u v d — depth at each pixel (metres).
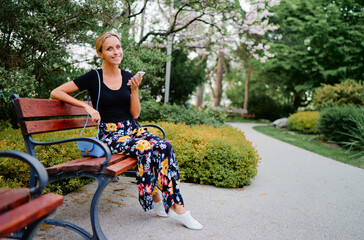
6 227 0.99
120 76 2.54
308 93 21.05
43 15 3.59
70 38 4.08
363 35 14.51
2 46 3.75
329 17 15.26
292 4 15.09
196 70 11.52
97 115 2.15
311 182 4.02
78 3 3.83
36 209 1.17
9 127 3.57
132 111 2.55
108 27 4.41
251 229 2.34
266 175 4.34
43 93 4.80
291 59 16.95
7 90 3.21
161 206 2.46
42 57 4.02
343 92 9.98
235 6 6.25
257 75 23.75
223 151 3.57
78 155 3.00
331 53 15.70
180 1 6.87
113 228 2.22
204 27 7.56
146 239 2.06
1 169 2.53
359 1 15.61
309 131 10.91
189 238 2.11
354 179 4.27
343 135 7.52
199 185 3.55
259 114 23.11
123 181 3.52
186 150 3.66
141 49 5.44
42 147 2.88
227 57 23.02
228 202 2.97
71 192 3.05
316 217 2.69
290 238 2.22
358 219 2.68
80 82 2.30
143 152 2.18
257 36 15.28
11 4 3.32
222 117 8.00
